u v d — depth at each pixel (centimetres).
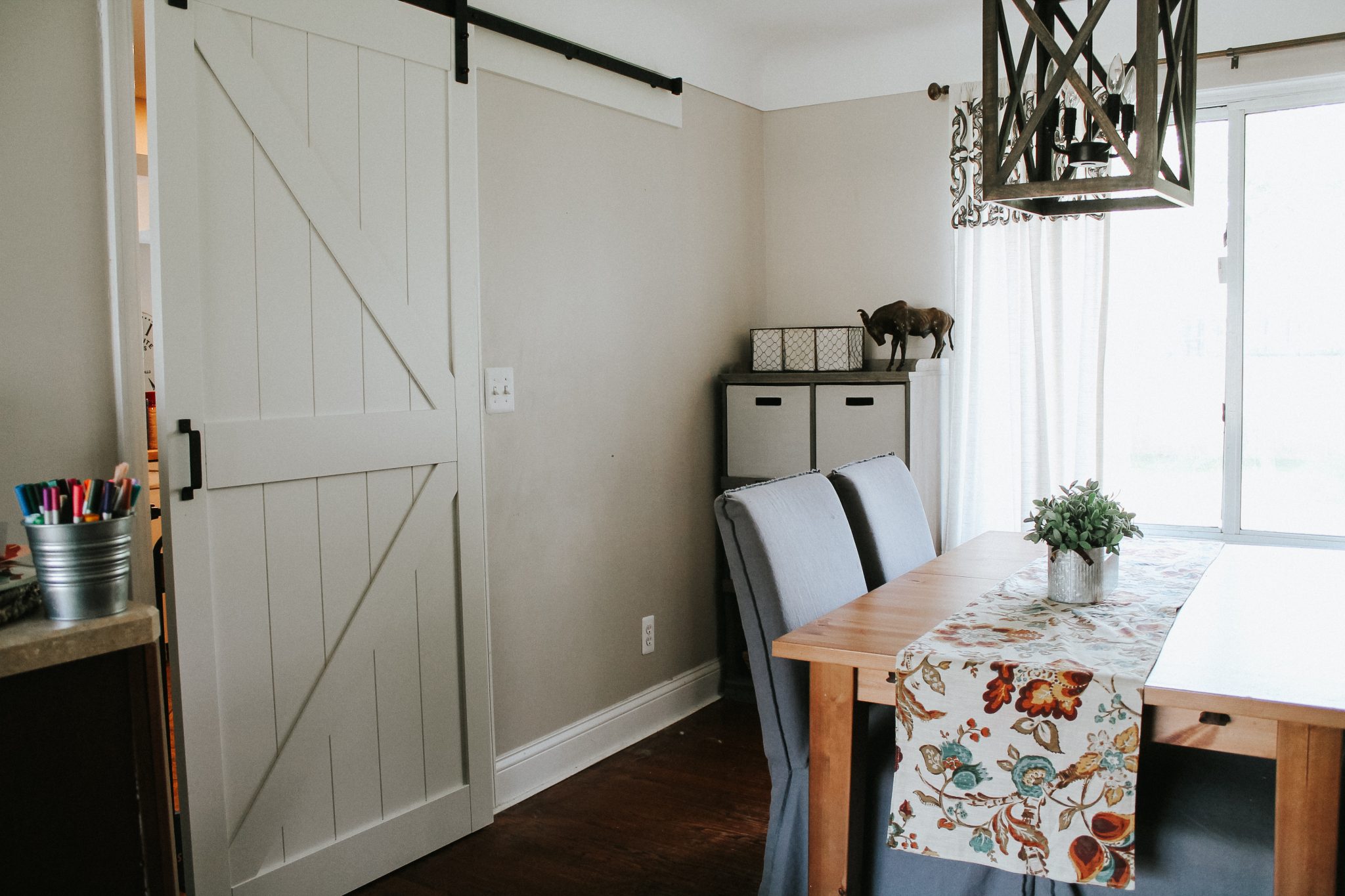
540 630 292
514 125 276
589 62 296
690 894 228
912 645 168
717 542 373
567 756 300
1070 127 196
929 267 368
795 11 338
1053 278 332
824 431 344
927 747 162
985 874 178
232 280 204
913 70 365
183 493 196
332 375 223
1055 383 336
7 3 175
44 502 147
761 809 273
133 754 151
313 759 222
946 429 362
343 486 226
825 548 219
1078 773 151
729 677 372
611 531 319
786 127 392
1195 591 208
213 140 200
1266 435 328
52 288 183
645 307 330
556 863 244
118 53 188
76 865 146
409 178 237
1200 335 333
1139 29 168
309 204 217
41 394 182
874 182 376
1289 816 143
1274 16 310
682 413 352
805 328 358
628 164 319
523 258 280
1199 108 329
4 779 139
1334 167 314
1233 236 326
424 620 245
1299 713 138
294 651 218
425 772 247
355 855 231
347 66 223
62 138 183
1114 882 149
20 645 137
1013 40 343
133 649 151
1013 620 184
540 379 288
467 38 250
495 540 275
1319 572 225
